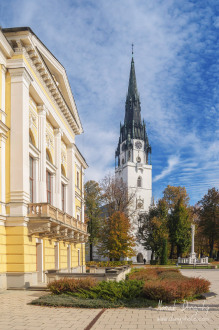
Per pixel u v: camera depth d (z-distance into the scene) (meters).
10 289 16.19
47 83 21.97
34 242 18.16
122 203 55.94
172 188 76.31
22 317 9.55
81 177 39.19
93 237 56.84
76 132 31.95
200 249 79.69
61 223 19.80
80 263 34.81
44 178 21.09
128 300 11.95
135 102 103.38
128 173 96.44
